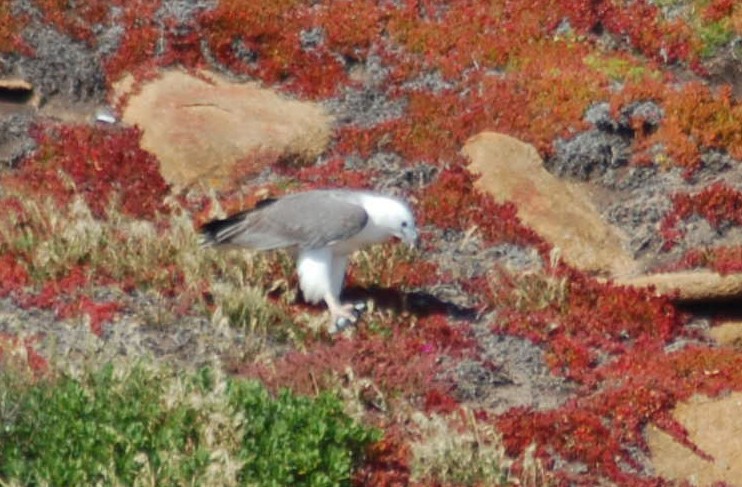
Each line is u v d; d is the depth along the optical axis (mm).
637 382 39594
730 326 43188
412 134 49750
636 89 50812
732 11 53625
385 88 52094
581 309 42844
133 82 51250
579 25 53781
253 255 42094
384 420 37062
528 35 53500
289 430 34219
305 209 40250
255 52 52969
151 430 33844
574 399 39156
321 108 51531
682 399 39219
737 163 49750
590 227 46500
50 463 32531
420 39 53312
